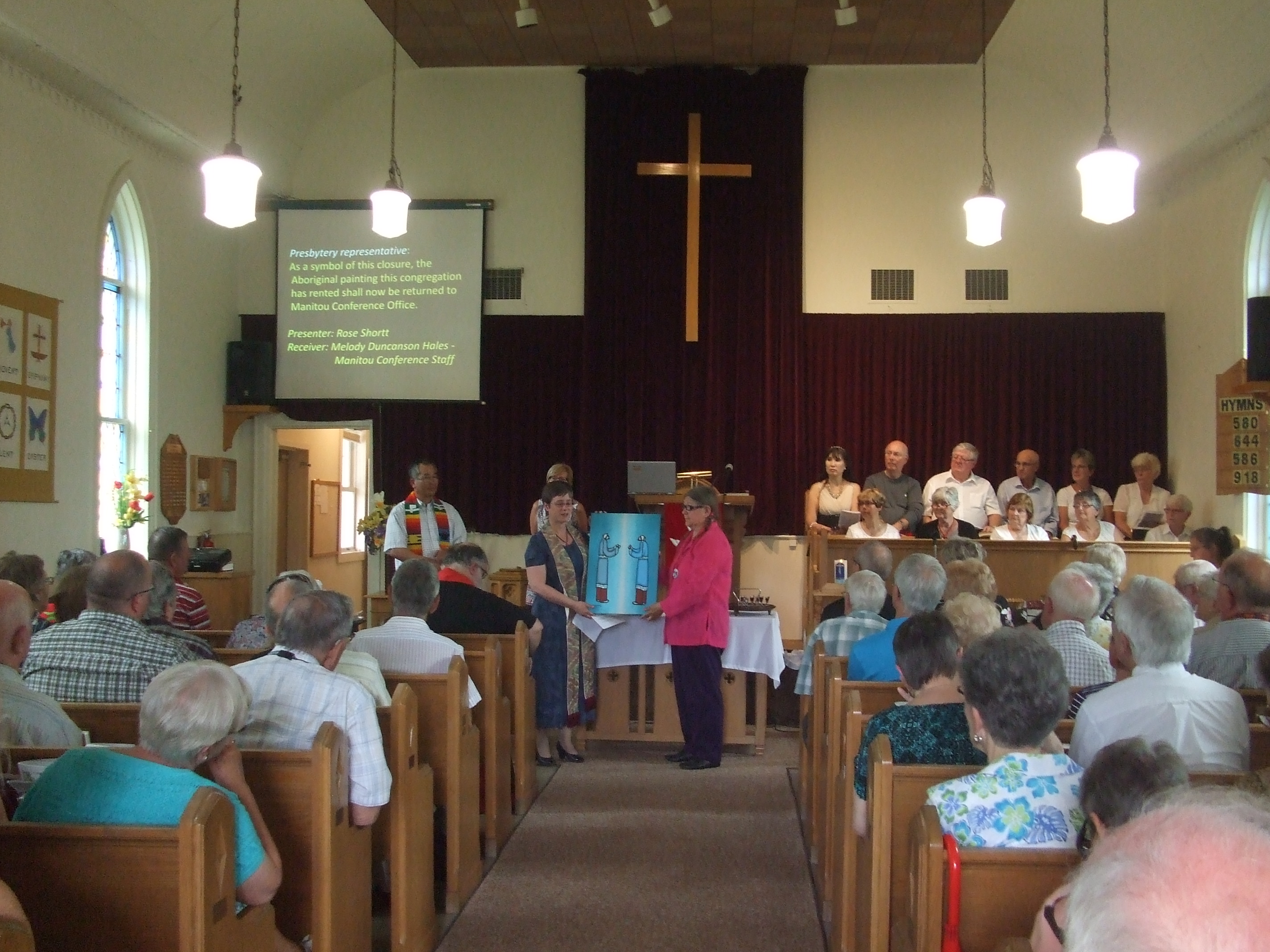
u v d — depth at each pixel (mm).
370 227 9312
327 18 8312
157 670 3316
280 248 9352
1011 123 9109
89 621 3324
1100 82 8484
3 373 6203
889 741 2502
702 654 5816
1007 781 2100
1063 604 3631
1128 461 8859
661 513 7023
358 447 13359
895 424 9008
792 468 9008
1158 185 8773
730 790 5375
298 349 9305
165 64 7359
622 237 9109
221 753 2410
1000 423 8938
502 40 8719
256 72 8336
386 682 3768
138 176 7738
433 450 9219
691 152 8953
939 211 9141
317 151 9500
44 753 2535
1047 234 9055
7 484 6230
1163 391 8859
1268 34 6488
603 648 6141
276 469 9703
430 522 7230
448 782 3760
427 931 3430
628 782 5531
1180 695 2635
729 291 9070
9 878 1979
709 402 9031
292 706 2889
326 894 2672
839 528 7734
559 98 9375
